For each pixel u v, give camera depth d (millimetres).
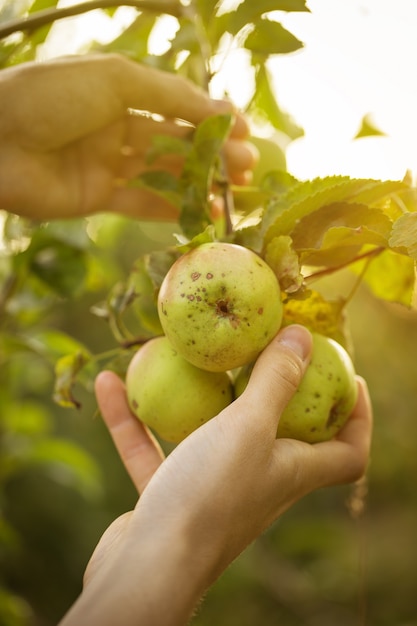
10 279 725
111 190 639
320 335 433
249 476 368
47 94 515
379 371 1542
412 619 1271
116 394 490
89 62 520
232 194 541
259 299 370
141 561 333
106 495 1516
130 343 479
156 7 527
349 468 443
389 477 1530
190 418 411
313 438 421
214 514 356
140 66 537
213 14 530
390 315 1538
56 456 840
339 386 413
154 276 424
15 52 547
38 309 779
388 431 1467
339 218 399
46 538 1439
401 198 405
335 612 1330
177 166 663
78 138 555
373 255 431
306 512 1707
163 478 363
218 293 369
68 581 1396
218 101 556
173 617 327
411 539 1490
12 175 561
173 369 413
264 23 494
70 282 726
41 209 599
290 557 1510
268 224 412
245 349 378
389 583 1381
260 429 370
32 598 1319
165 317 379
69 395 491
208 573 353
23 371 906
